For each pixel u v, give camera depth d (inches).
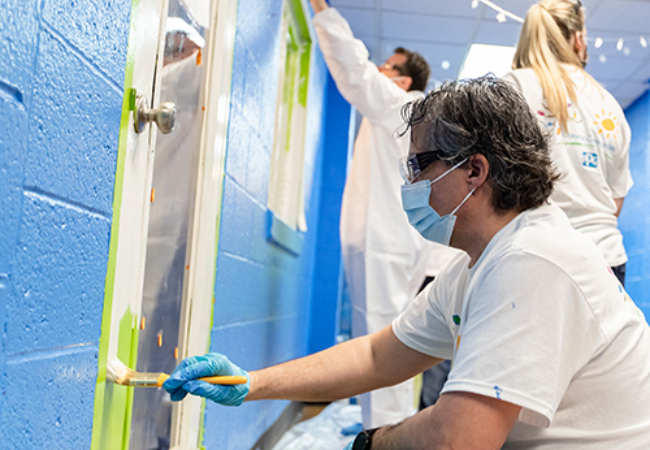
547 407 32.1
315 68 139.9
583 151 62.1
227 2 60.2
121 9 34.8
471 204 39.3
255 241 87.1
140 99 37.8
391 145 98.4
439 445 33.3
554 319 33.3
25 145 23.9
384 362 48.5
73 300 29.9
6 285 23.1
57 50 26.5
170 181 52.0
